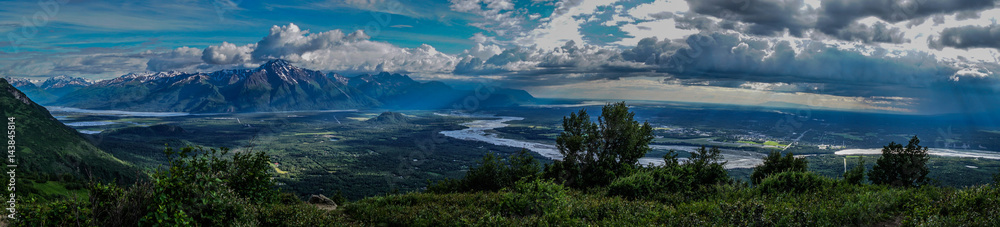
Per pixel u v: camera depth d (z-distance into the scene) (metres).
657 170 17.36
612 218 10.73
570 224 10.27
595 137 22.52
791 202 12.09
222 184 9.78
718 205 11.38
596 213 11.43
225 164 10.90
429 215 11.45
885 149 20.97
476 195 15.52
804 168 21.48
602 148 23.16
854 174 20.08
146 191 8.25
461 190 22.69
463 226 10.61
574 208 11.55
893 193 12.48
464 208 12.74
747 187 15.50
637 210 11.45
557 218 10.51
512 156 22.89
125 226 7.96
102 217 7.98
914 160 19.98
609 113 23.00
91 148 151.50
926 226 8.86
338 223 10.66
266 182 11.68
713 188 16.25
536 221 10.61
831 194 13.45
